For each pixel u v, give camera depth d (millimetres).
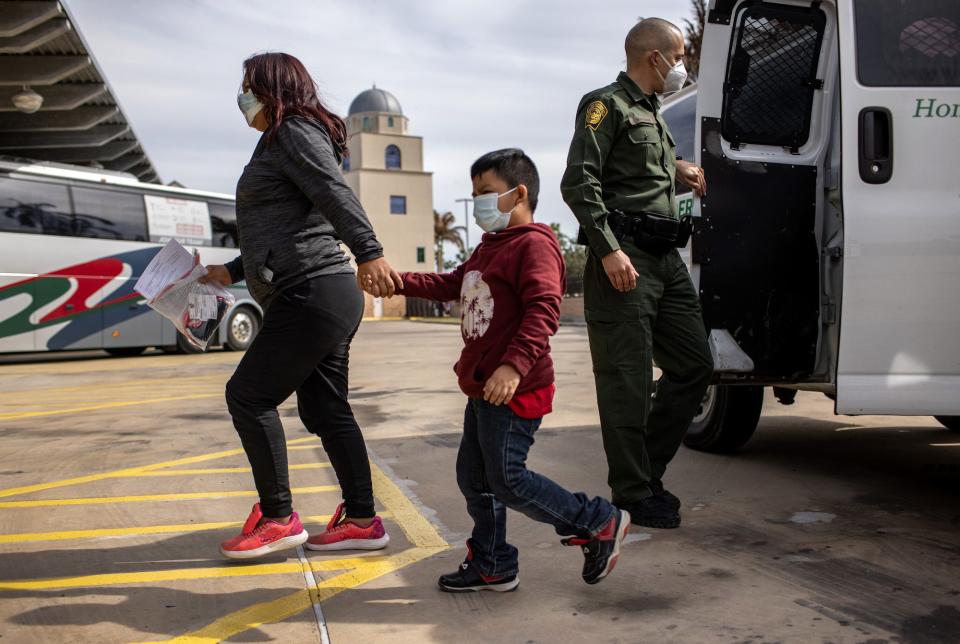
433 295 2945
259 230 3088
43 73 14305
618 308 3537
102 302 14773
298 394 3385
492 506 2861
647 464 3648
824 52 4184
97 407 7840
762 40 4121
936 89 3627
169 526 3811
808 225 4215
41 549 3480
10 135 18406
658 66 3584
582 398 7852
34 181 14102
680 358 3742
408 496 4277
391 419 6859
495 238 2684
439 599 2861
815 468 4656
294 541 3252
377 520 3441
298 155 2980
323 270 3119
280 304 3092
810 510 3812
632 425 3566
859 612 2639
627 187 3600
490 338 2619
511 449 2598
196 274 3324
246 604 2852
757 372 4172
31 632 2631
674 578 2986
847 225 3586
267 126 3158
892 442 5387
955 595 2764
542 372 2615
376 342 19859
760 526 3582
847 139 3598
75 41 13594
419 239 55969
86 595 2947
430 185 56250
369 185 54688
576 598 2832
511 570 2900
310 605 2830
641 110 3615
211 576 3133
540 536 3545
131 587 3025
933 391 3613
